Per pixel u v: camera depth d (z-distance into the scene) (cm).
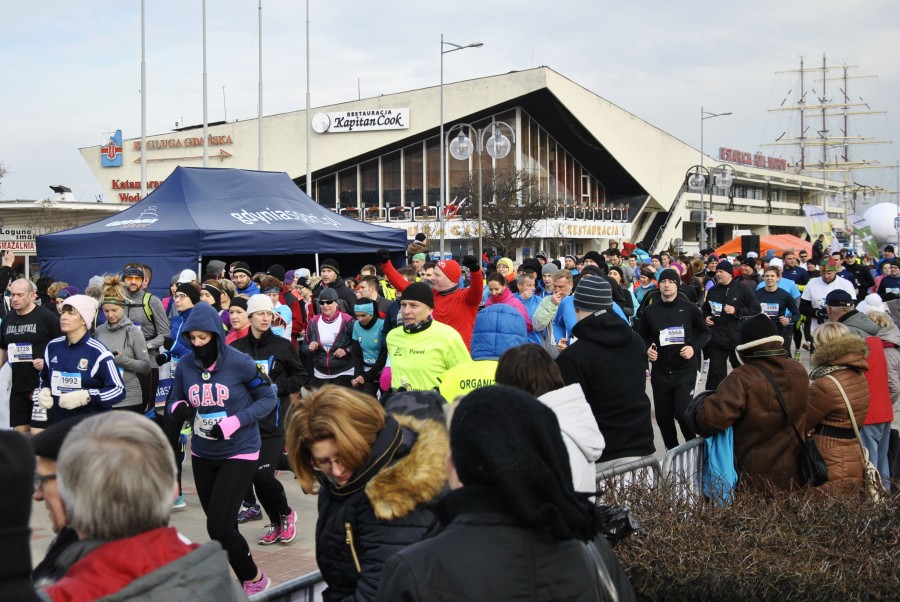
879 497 456
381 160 5759
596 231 5803
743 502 452
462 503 218
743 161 8488
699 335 826
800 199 9406
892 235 6334
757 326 521
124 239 1372
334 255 2086
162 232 1364
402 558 216
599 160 6169
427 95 5484
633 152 6219
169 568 199
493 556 211
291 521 676
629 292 1241
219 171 1630
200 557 207
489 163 5594
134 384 746
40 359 807
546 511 212
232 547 531
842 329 570
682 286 1514
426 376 644
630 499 446
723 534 414
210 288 913
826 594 374
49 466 238
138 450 204
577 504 219
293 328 1180
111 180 5888
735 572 380
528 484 210
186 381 548
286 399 763
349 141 5606
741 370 524
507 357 407
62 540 227
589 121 5669
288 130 5656
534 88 5244
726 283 1127
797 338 1791
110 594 191
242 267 1080
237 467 539
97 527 200
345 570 307
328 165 5650
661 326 816
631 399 534
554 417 224
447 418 321
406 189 5725
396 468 294
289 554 648
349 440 298
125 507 199
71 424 244
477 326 645
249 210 1555
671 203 6744
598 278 544
